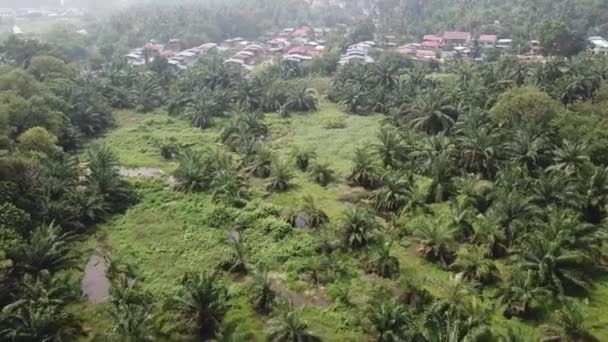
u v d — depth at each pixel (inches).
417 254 1328.7
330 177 1828.2
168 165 2015.3
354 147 2154.3
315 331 1047.6
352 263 1291.8
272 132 2385.6
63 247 1264.8
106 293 1201.4
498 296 1125.1
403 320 1010.7
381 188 1609.3
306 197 1555.1
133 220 1536.7
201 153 1990.7
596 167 1462.8
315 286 1214.3
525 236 1242.6
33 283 1107.9
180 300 1071.0
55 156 1745.8
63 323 1053.2
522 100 1870.1
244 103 2682.1
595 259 1227.9
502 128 1822.1
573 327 1005.2
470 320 1001.5
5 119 1715.1
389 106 2549.2
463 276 1194.6
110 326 1072.2
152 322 1060.5
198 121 2484.0
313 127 2469.2
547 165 1644.9
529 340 1003.9
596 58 2605.8
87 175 1690.5
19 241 1189.7
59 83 2470.5
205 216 1544.0
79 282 1202.0
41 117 1942.7
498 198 1395.2
